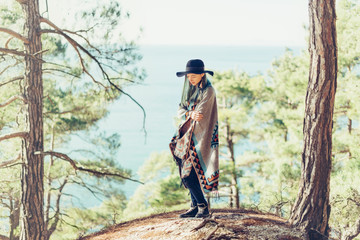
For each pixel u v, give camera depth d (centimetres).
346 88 1255
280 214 683
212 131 453
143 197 2664
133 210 2327
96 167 1194
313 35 524
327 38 514
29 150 755
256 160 2039
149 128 14488
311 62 529
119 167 1261
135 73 920
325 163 525
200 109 446
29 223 750
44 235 770
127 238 480
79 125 1181
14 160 781
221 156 2162
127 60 852
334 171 1140
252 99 2225
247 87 2033
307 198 525
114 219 672
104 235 535
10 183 1019
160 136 12988
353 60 1277
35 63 761
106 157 1248
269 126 2211
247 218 514
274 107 2177
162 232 465
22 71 890
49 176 1182
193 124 453
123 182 1195
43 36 917
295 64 2097
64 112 1113
